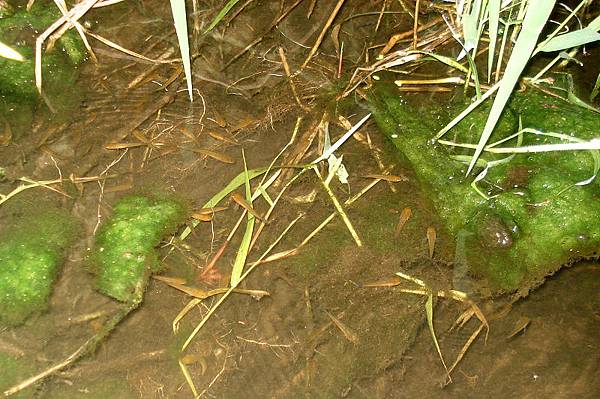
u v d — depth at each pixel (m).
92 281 1.08
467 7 1.20
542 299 1.10
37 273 1.07
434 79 1.22
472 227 1.12
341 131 1.18
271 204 1.12
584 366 1.07
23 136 1.15
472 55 1.19
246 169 1.14
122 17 1.24
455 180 1.15
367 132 1.18
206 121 1.17
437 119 1.19
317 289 1.09
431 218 1.13
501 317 1.09
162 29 1.23
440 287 1.09
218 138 1.16
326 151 1.14
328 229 1.12
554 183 1.14
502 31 1.23
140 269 1.08
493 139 1.17
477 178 1.13
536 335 1.08
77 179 1.13
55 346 1.05
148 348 1.06
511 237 1.11
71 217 1.10
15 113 1.16
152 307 1.07
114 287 1.07
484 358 1.07
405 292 1.09
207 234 1.11
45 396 1.03
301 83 1.21
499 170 1.15
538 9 1.02
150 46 1.22
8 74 1.18
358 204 1.14
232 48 1.23
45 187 1.12
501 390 1.06
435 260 1.11
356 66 1.22
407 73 1.22
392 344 1.07
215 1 1.26
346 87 1.20
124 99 1.18
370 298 1.09
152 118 1.17
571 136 1.16
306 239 1.11
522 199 1.13
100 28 1.23
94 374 1.04
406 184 1.15
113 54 1.21
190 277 1.09
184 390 1.04
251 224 1.10
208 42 1.23
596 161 1.12
